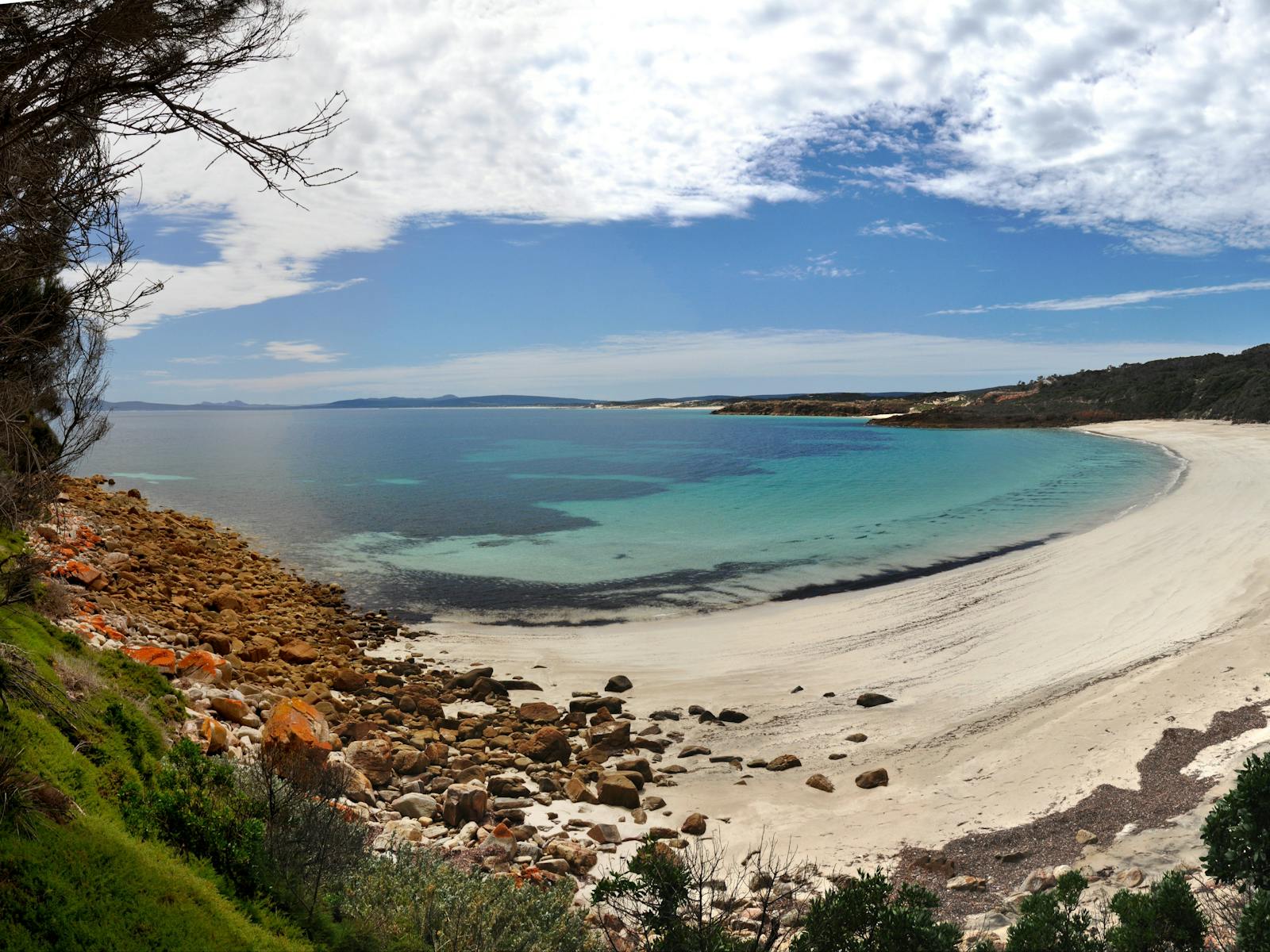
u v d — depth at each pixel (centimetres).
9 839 432
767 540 3344
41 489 668
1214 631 1755
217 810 604
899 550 3097
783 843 1000
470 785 1102
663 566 2889
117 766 624
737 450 8956
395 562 2948
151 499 4588
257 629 1839
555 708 1484
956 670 1703
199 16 443
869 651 1869
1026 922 573
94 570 1678
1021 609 2131
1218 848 609
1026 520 3738
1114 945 554
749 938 691
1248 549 2627
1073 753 1212
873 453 8238
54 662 776
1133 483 5056
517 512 4194
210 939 454
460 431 15362
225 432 15950
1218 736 1177
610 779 1137
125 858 474
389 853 775
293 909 564
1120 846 898
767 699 1588
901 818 1063
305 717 1024
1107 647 1761
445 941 596
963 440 10600
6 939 375
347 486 5356
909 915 557
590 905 809
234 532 3419
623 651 1914
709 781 1219
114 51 439
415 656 1855
